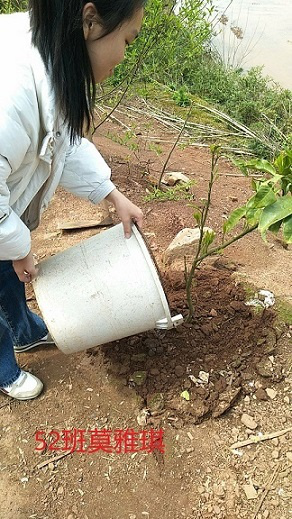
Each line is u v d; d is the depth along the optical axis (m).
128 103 4.85
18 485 1.90
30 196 1.68
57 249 2.89
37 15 1.32
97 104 4.45
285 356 2.26
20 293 2.11
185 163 4.00
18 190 1.61
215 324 2.34
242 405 2.13
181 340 2.29
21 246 1.60
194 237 2.71
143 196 3.34
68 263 1.89
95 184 1.89
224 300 2.45
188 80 5.79
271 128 5.05
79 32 1.34
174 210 3.22
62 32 1.31
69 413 2.11
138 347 2.28
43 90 1.39
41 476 1.92
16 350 2.34
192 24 4.53
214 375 2.18
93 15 1.33
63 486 1.89
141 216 1.93
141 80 5.07
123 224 1.90
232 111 5.38
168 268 2.63
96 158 1.89
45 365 2.29
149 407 2.10
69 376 2.23
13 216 1.55
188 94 5.36
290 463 1.94
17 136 1.38
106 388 2.18
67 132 1.54
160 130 4.58
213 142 4.62
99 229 3.05
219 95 5.70
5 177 1.42
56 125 1.50
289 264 2.80
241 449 1.99
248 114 5.40
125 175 3.54
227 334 2.31
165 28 3.68
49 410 2.12
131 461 1.96
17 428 2.07
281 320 2.38
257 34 7.54
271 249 2.91
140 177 3.57
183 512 1.82
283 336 2.33
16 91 1.34
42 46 1.35
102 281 1.84
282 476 1.91
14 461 1.97
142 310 1.87
